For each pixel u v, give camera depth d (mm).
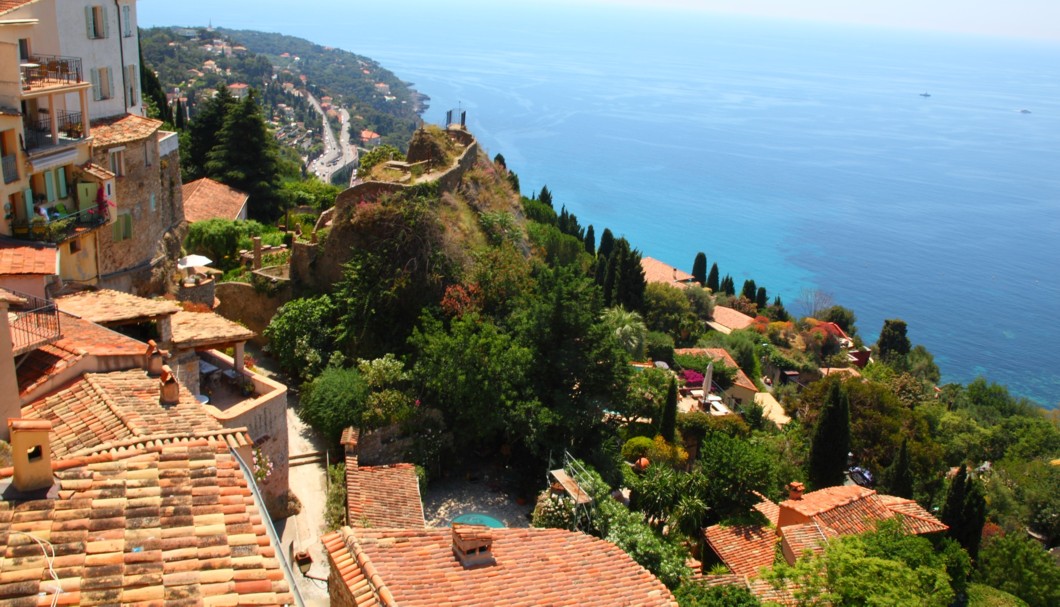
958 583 36594
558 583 19766
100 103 41281
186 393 20906
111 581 11398
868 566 26172
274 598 11891
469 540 19562
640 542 29609
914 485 53188
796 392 76562
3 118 29766
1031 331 176875
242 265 52156
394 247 42125
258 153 70375
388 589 17406
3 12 35156
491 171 62562
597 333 38688
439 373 36594
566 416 36844
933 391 96250
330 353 40344
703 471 39375
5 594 10766
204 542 12633
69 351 21125
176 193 46594
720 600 26953
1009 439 73750
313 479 33031
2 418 17672
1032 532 57438
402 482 32938
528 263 49781
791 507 36125
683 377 63062
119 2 43156
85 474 13898
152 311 26766
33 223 31188
